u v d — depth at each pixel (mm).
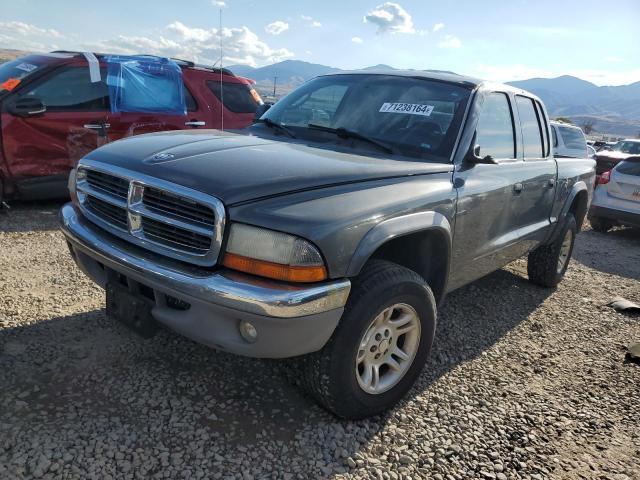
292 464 2471
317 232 2275
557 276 5566
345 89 3916
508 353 3951
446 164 3258
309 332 2336
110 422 2592
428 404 3117
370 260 2758
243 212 2283
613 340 4418
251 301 2199
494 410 3139
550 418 3127
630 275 6793
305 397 2992
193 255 2385
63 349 3199
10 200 6883
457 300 4965
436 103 3582
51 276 4410
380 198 2635
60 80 6645
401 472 2521
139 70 7270
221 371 3160
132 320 2643
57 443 2400
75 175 3115
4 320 3486
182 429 2607
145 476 2281
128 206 2615
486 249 3771
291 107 3982
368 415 2850
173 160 2637
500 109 3984
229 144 2980
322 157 2885
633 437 3035
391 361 2904
